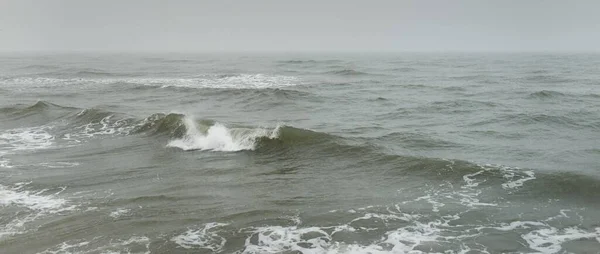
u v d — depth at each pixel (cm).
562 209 957
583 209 955
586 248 782
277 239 820
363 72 4784
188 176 1216
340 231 855
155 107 2423
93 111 2008
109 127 1831
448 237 830
